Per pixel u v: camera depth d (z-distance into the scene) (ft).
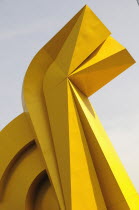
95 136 65.10
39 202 73.61
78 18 67.72
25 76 68.64
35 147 72.08
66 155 63.16
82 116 65.82
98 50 68.59
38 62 70.08
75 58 66.39
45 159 64.54
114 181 64.08
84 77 67.82
